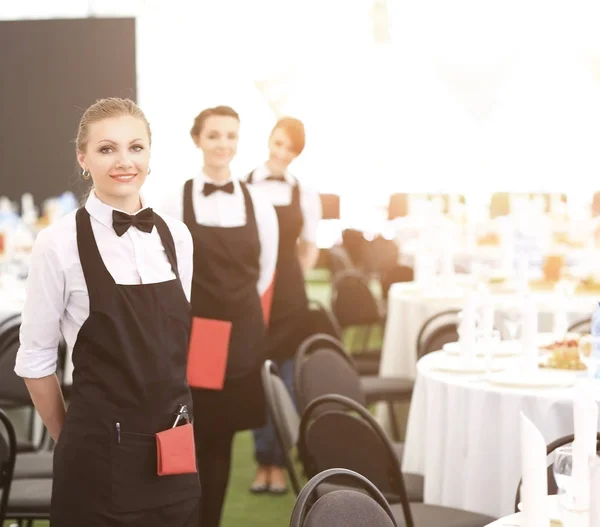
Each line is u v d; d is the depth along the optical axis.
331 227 13.68
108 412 2.43
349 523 1.97
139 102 11.25
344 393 4.06
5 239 7.62
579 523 1.97
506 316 5.63
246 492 5.28
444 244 7.75
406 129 13.37
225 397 3.80
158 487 2.47
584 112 12.70
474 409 3.38
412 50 12.78
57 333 2.51
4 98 10.95
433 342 4.80
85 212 2.50
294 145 5.04
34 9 12.00
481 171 13.20
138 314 2.46
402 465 4.02
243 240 3.84
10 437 3.24
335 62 12.91
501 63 10.15
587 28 11.24
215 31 11.60
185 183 3.89
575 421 2.01
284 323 5.10
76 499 2.44
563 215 10.31
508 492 3.30
